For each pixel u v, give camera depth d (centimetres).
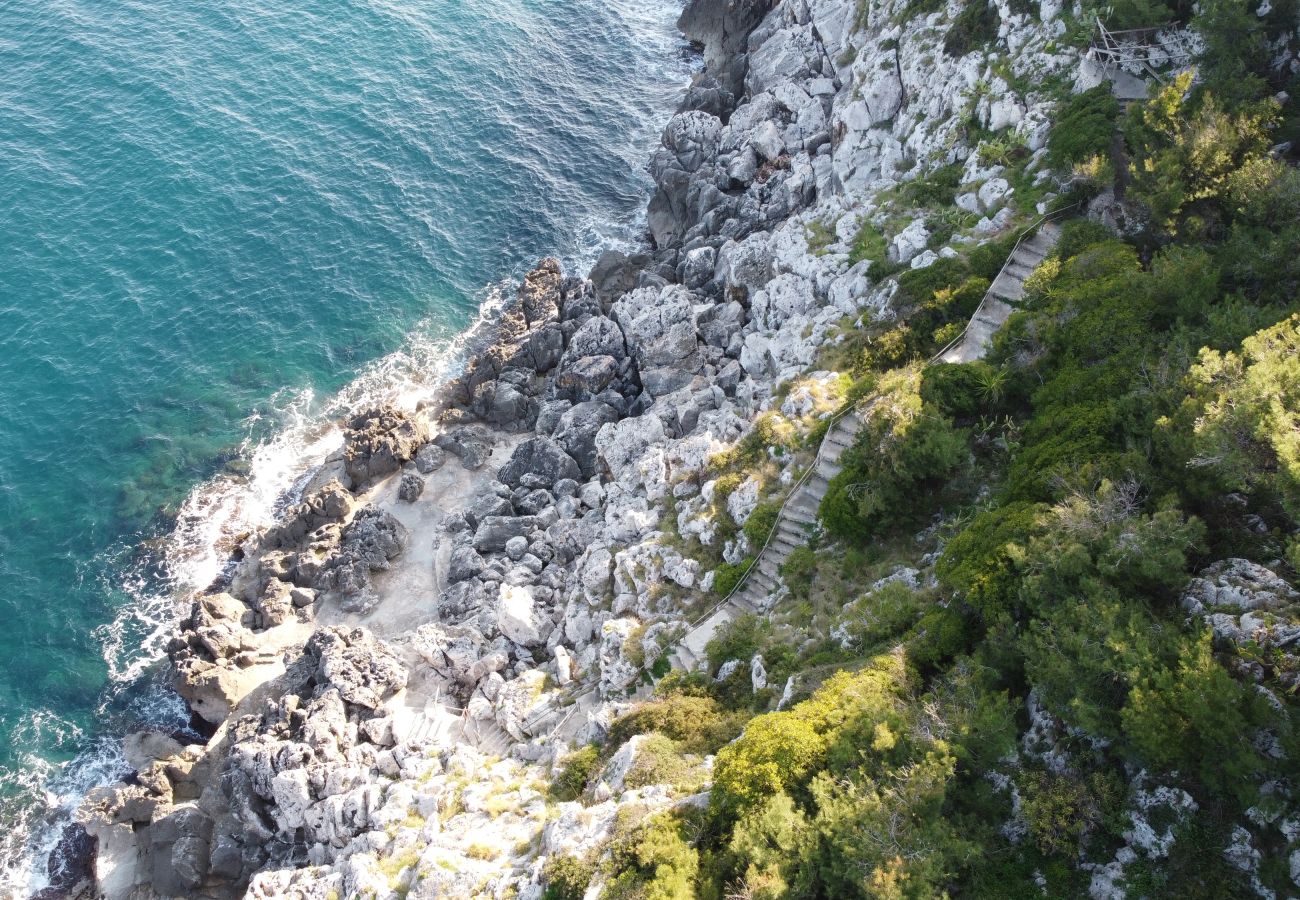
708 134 8312
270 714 5212
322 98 9425
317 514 6384
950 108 6356
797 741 3184
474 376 7175
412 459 6862
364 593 6009
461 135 9275
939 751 2906
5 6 9956
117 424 6956
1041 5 5928
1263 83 4469
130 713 5603
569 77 10081
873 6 7850
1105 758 2825
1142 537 2991
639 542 5356
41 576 6169
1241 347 3469
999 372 4275
